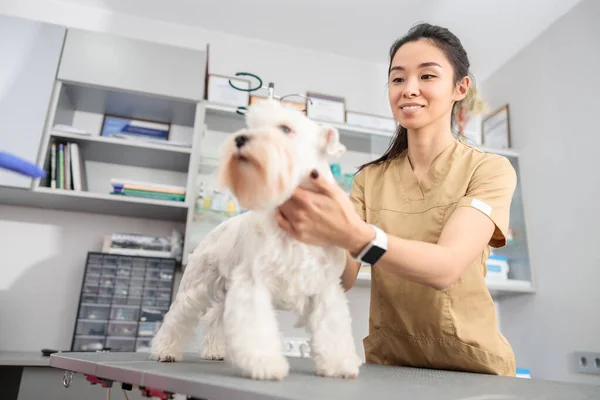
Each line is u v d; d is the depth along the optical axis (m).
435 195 1.07
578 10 2.45
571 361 2.23
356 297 2.55
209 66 2.76
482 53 2.96
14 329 2.11
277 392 0.52
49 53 2.17
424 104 1.07
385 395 0.56
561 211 2.40
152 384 0.63
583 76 2.37
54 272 2.22
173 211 2.24
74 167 2.14
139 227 2.38
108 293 2.06
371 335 1.16
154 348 0.99
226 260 0.90
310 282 0.77
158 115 2.47
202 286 0.99
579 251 2.27
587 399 0.60
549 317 2.40
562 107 2.48
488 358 0.98
